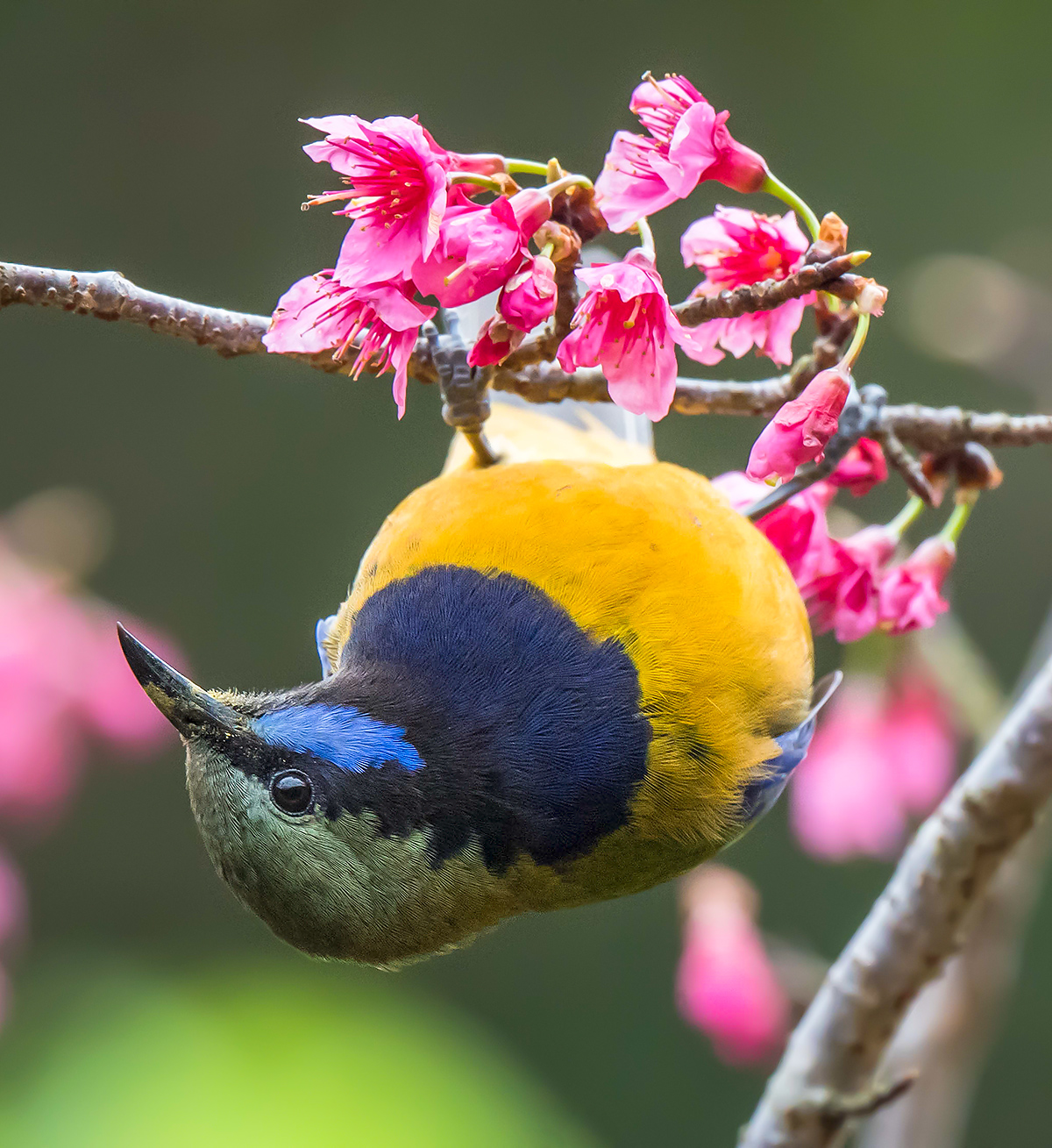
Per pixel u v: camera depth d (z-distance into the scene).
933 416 2.93
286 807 2.88
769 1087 2.95
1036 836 2.98
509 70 5.88
